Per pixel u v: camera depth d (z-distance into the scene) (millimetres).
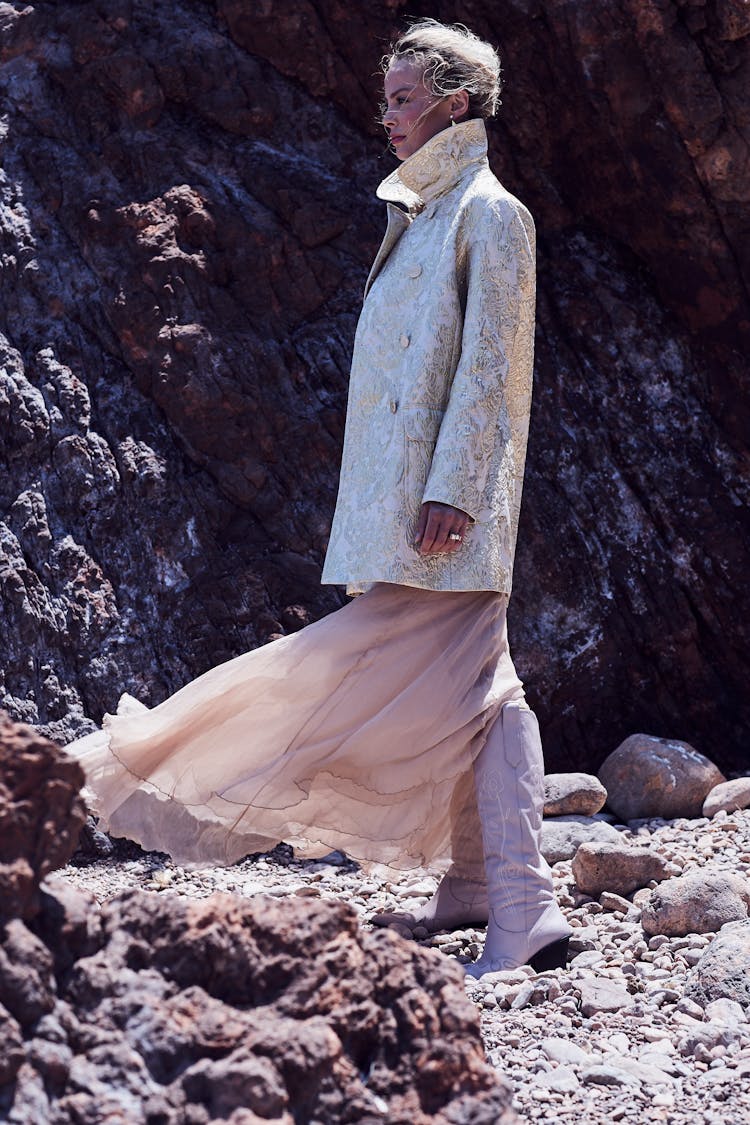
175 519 4891
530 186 5820
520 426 3191
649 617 5301
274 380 5188
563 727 5156
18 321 5191
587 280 5762
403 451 3031
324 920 1730
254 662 3053
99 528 4875
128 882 4020
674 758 4848
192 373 5035
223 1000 1649
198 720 3047
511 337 3037
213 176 5480
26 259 5246
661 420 5602
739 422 5598
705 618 5387
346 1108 1533
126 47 5539
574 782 4691
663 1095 2178
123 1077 1465
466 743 3086
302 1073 1525
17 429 4957
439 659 3053
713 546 5414
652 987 2820
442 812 3111
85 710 4660
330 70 5688
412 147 3316
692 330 5691
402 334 3137
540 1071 2320
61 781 1612
